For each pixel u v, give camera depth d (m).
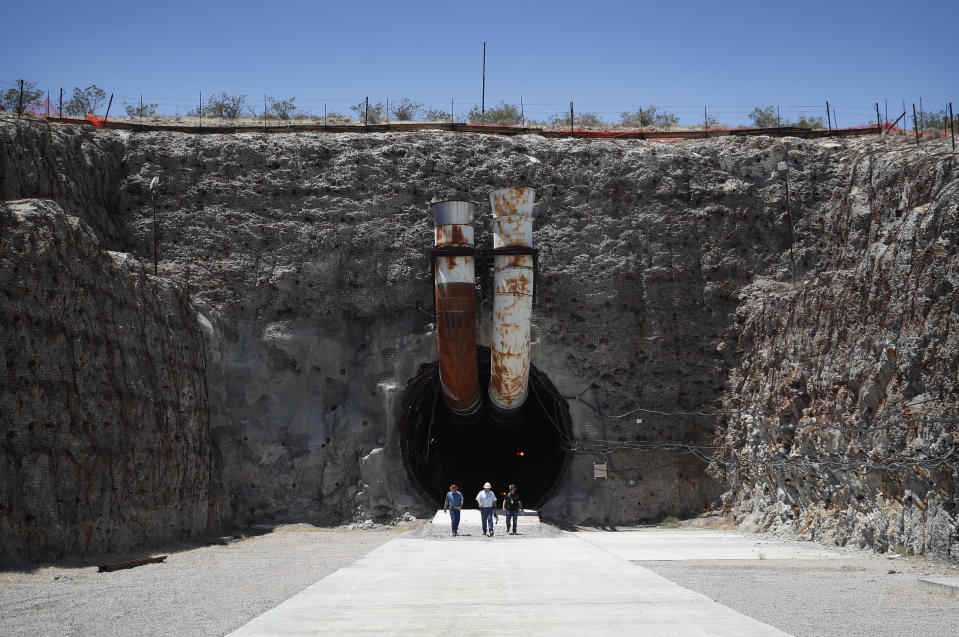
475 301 31.31
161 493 24.02
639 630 10.45
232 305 31.16
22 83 30.67
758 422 28.52
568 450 31.25
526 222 29.53
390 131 36.12
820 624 11.12
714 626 10.71
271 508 30.12
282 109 43.75
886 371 21.19
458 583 14.83
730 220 32.81
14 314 18.84
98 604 12.96
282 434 30.84
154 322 25.45
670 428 31.12
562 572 16.47
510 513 25.70
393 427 30.95
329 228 32.16
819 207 32.84
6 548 17.64
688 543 23.81
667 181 33.16
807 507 25.42
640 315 31.91
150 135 33.16
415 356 31.28
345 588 14.23
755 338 30.34
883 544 20.61
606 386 31.42
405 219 32.44
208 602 13.06
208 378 29.80
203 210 32.03
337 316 31.72
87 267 21.91
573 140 34.50
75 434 20.03
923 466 18.83
